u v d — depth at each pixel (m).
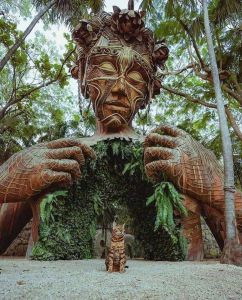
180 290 3.06
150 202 6.67
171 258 6.77
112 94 7.66
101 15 8.19
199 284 3.33
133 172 7.36
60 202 6.85
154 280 3.43
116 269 4.18
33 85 14.33
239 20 10.53
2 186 6.69
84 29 7.93
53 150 6.77
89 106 8.37
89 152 6.95
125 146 7.53
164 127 7.10
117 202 7.75
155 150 6.61
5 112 14.27
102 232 9.09
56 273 4.03
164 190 6.50
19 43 9.03
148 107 8.12
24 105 15.28
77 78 8.66
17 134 14.70
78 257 6.94
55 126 12.88
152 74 8.20
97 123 8.28
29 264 5.42
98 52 7.70
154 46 8.27
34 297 2.71
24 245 9.05
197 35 10.77
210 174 6.74
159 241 7.07
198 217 6.93
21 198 6.72
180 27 11.55
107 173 7.56
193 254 6.81
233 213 5.43
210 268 4.27
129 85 7.72
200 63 11.65
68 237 6.77
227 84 11.84
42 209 6.45
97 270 4.44
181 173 6.47
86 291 2.91
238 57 11.66
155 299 2.78
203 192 6.62
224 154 5.80
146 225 7.43
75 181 6.98
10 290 2.89
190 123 14.66
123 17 7.73
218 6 10.21
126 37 7.86
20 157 6.89
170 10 10.64
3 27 12.70
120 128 7.93
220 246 7.42
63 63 12.95
